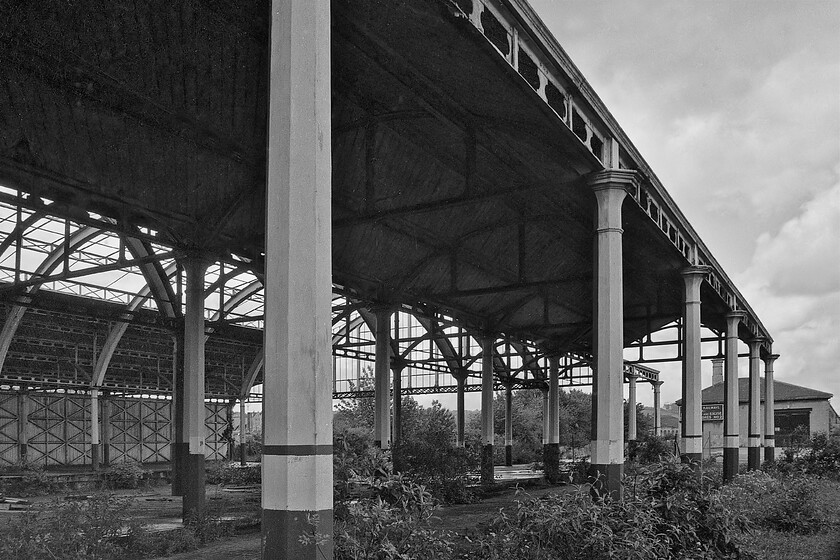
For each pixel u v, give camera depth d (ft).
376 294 68.44
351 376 130.93
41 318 89.61
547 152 36.22
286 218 19.11
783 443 167.84
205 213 47.80
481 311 81.20
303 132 19.36
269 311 19.16
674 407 334.44
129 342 101.14
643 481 34.06
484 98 33.40
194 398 48.42
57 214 42.83
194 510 47.09
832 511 50.01
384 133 44.04
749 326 86.53
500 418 176.45
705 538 31.78
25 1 30.35
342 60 34.86
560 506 29.12
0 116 35.22
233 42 34.06
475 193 39.60
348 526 23.84
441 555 23.34
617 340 36.24
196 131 39.96
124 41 33.04
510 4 27.32
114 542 35.40
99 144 39.22
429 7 24.95
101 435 107.76
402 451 63.77
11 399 96.53
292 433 18.40
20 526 29.14
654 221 44.98
